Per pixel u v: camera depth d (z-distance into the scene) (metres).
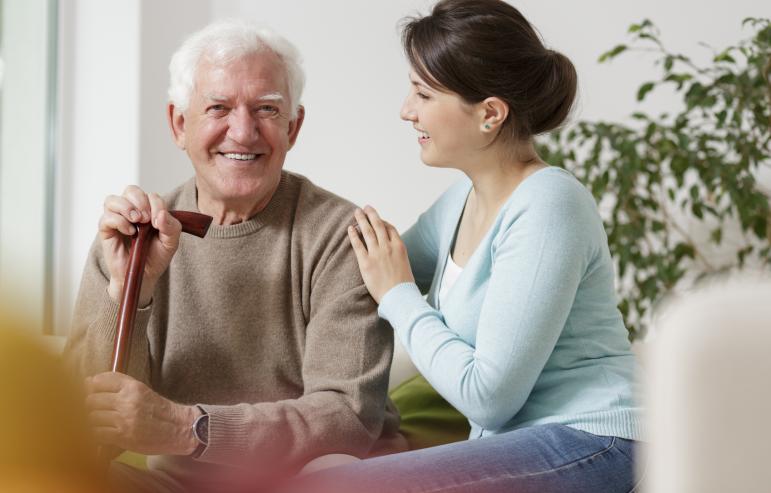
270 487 1.80
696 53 4.48
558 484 1.61
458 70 1.83
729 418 0.73
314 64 4.80
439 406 2.42
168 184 4.93
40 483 0.77
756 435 0.73
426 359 1.81
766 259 3.95
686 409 0.74
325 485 1.56
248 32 2.05
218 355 2.08
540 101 1.88
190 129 2.05
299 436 1.86
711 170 3.67
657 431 0.76
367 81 4.80
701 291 0.79
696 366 0.74
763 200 3.67
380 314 1.94
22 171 4.73
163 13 4.86
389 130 4.81
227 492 2.01
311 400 1.92
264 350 2.09
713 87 3.69
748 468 0.73
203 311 2.08
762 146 3.74
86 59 4.89
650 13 4.52
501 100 1.85
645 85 3.75
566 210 1.75
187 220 1.94
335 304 2.01
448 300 1.89
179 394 2.09
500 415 1.74
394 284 1.94
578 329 1.79
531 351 1.69
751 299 0.75
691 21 4.49
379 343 2.02
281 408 1.88
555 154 3.81
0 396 0.74
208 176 2.06
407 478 1.56
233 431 1.80
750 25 4.43
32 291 0.72
